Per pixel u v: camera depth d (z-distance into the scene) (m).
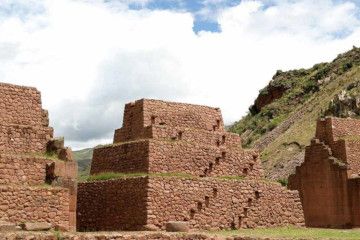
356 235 34.88
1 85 37.00
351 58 115.88
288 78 127.75
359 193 50.41
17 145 35.41
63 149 36.00
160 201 37.50
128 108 44.38
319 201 53.38
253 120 118.75
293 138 85.81
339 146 52.91
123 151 41.69
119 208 38.75
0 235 26.17
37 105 38.34
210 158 42.75
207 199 39.78
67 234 27.89
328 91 100.81
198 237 31.44
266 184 43.47
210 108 46.53
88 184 41.31
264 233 36.38
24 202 32.09
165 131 42.12
